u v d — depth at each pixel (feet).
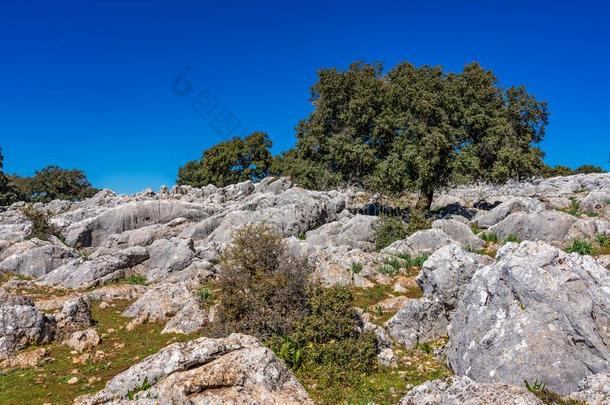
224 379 33.71
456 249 58.70
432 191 147.95
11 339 59.52
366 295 74.84
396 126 143.13
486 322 45.47
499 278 46.78
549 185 162.50
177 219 135.74
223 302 56.34
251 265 58.85
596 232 89.56
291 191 139.13
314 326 50.70
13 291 94.38
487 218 112.78
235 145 286.46
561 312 42.47
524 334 41.91
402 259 90.33
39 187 305.94
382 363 48.88
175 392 32.01
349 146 146.41
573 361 39.96
